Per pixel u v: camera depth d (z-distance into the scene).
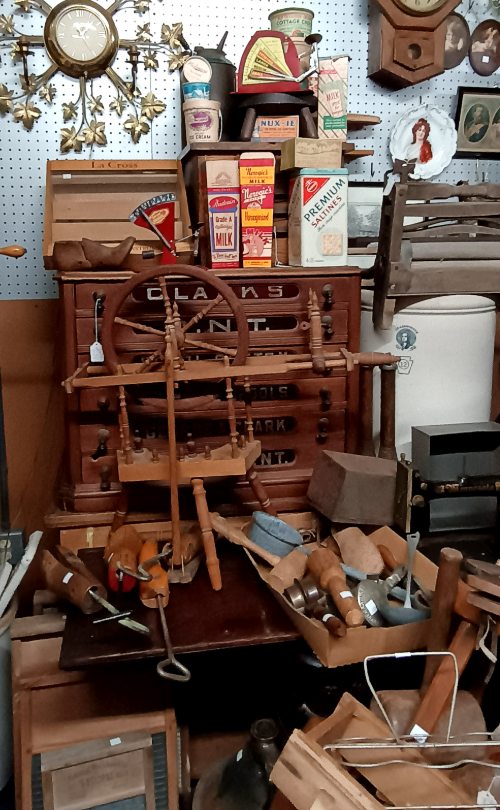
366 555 1.37
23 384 1.80
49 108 1.74
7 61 1.71
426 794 1.04
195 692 1.66
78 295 1.43
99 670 1.33
